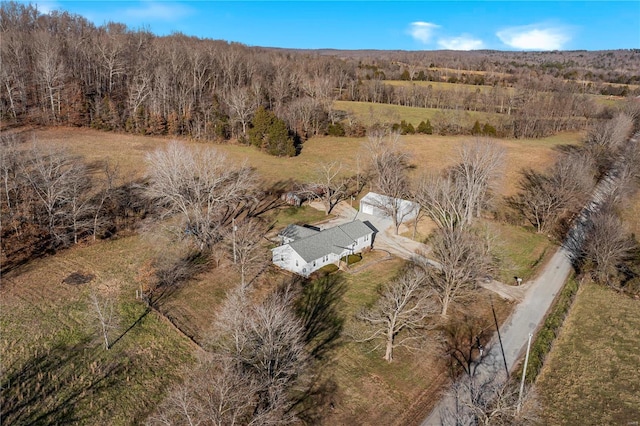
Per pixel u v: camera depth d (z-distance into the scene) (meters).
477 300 45.78
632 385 34.78
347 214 68.56
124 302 42.59
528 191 75.06
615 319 43.66
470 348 38.59
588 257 52.44
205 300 43.97
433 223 65.06
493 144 77.62
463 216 57.06
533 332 40.97
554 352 38.66
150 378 33.69
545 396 33.53
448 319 42.31
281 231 57.97
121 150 79.69
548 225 62.97
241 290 38.38
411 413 31.56
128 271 48.16
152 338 38.03
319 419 30.66
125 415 30.31
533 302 46.03
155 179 53.34
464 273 42.19
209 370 30.89
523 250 57.97
